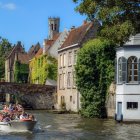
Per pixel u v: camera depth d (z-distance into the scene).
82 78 47.16
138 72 40.50
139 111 40.19
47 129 34.66
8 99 93.50
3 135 30.52
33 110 66.19
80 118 46.53
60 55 65.50
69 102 60.34
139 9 17.36
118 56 41.94
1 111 39.09
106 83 46.28
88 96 46.81
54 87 69.19
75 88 57.59
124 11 17.58
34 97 69.44
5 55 127.25
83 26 62.28
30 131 32.66
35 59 81.00
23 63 92.62
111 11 17.41
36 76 78.94
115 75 42.97
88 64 46.81
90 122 41.06
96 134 30.72
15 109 39.75
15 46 107.31
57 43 73.50
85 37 58.06
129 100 40.59
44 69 73.12
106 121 41.97
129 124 38.72
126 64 40.88
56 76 72.81
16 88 70.00
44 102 69.06
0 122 33.56
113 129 34.19
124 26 17.23
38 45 97.69
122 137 28.84
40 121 42.75
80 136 29.61
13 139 28.27
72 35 64.44
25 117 33.47
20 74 92.38
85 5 18.14
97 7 17.98
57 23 99.69
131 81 40.78
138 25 17.48
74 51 59.47
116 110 41.94
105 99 46.28
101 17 17.70
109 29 17.80
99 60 46.59
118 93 41.75
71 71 60.19
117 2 17.34
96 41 47.00
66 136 29.69
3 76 123.81
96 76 46.75
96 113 46.38
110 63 46.28
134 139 27.80
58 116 50.72
